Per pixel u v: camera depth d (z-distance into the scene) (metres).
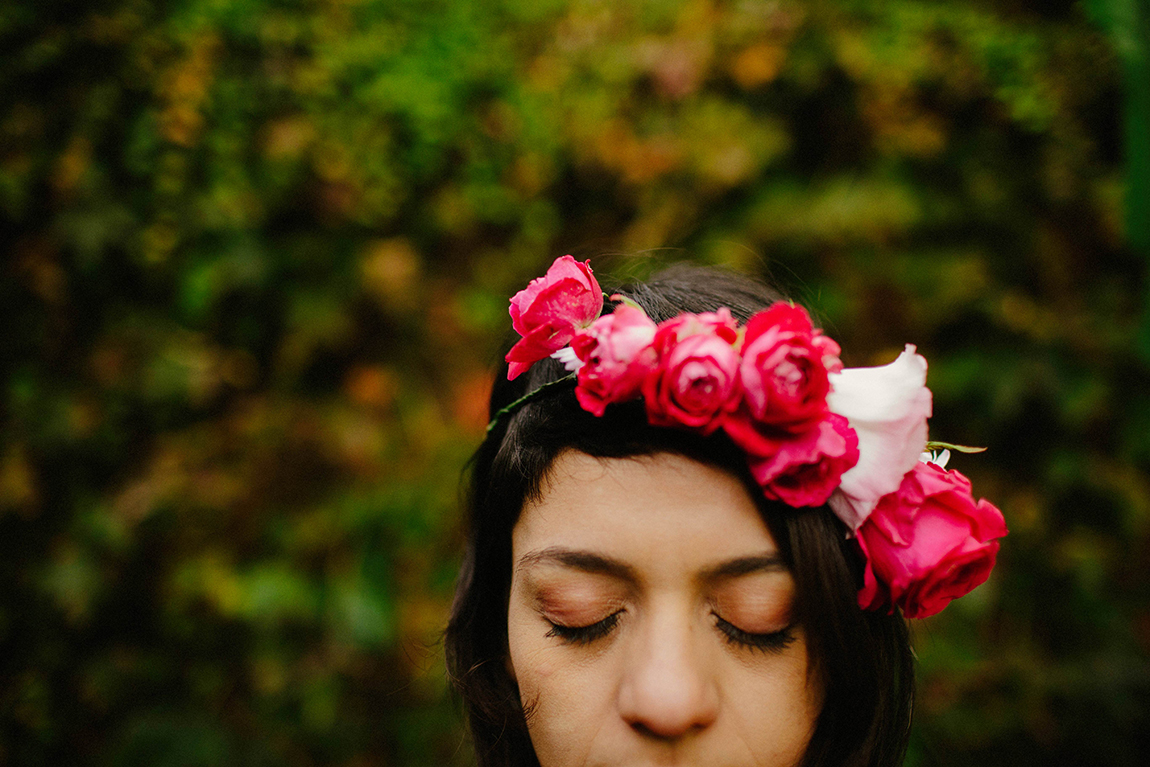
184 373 1.75
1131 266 1.89
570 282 0.69
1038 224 1.88
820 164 1.88
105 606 1.72
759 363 0.62
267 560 1.77
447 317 1.89
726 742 0.66
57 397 1.71
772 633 0.68
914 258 1.83
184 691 1.73
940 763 1.73
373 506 1.78
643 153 1.85
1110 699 1.76
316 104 1.79
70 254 1.69
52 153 1.67
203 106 1.72
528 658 0.71
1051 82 1.81
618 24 1.87
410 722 1.74
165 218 1.72
